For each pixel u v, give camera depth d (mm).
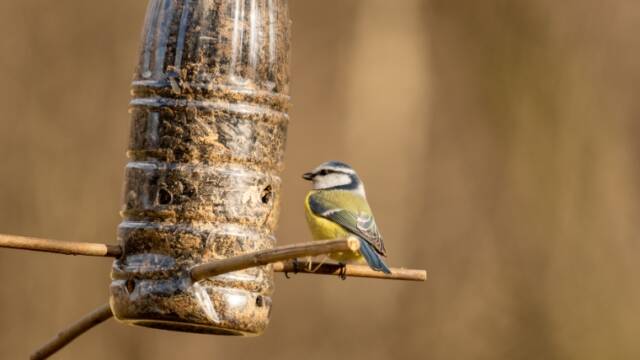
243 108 7191
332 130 18891
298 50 19188
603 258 18297
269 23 7387
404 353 17328
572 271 18203
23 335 15656
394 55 19438
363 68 19266
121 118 17016
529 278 18172
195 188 7070
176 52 7188
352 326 17266
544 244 18438
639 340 17656
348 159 18797
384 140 19016
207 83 7152
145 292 6980
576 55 19672
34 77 16719
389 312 17453
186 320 6941
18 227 16000
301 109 18922
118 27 17297
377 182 18766
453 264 18375
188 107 7125
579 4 19781
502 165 19188
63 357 15688
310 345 17000
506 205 18859
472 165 19203
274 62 7383
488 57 19766
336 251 5902
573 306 17906
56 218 16188
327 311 17250
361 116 19031
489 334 17703
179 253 7004
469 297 18062
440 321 17734
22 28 16844
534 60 19641
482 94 19641
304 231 17938
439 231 18641
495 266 18312
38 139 16484
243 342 16719
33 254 15945
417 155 19125
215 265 6605
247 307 7059
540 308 17891
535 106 19438
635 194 19062
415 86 19422
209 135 7121
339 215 9742
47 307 15836
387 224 18547
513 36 19766
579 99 19375
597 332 17703
